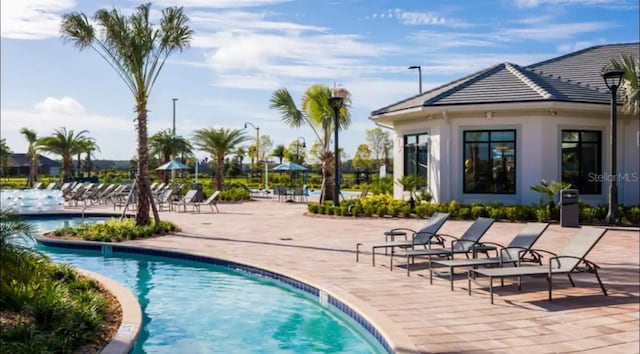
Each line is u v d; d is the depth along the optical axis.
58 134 43.69
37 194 27.75
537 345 5.54
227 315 7.68
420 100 21.55
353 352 6.18
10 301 6.56
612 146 16.80
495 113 19.31
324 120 23.36
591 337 5.80
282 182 47.88
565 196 16.31
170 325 7.22
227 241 13.54
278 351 6.23
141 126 15.38
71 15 14.41
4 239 6.44
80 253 13.16
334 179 21.66
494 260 8.41
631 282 8.50
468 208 18.16
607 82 16.84
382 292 7.88
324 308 8.03
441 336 5.82
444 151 19.92
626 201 20.17
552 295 7.69
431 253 9.13
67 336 5.56
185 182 41.81
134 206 25.09
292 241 13.50
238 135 35.50
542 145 18.95
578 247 8.04
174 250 12.03
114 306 7.19
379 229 15.96
